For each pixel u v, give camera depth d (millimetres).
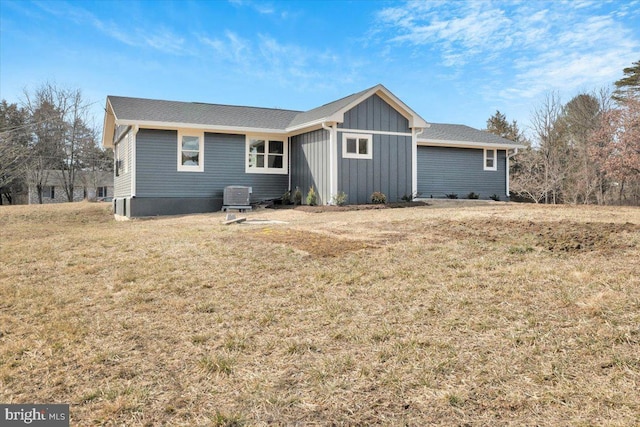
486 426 2182
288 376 2828
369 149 14672
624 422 2135
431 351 3031
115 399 2635
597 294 3789
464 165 20609
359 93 15164
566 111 31000
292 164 16688
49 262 6215
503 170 21562
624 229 6180
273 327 3656
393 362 2914
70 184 36500
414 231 7203
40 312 4230
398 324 3549
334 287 4578
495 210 9828
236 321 3830
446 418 2270
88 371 3027
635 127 24438
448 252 5613
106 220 17828
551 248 5480
